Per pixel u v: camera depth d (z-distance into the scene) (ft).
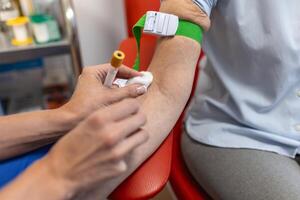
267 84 2.20
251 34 2.08
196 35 1.96
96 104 1.70
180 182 2.33
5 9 3.59
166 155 1.74
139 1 2.68
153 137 1.72
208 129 2.39
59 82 4.60
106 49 4.10
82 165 1.25
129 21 2.80
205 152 2.30
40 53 3.53
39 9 3.76
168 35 1.95
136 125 1.37
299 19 2.06
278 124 2.26
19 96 4.70
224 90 2.43
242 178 2.02
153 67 2.01
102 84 1.80
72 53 3.60
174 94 1.87
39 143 1.73
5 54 3.44
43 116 1.74
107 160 1.23
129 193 1.52
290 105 2.24
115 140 1.22
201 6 1.97
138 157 1.60
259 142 2.25
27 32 3.63
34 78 4.60
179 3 1.97
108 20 3.87
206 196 2.23
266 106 2.23
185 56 1.93
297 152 2.24
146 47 2.43
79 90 1.77
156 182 1.57
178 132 2.73
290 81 2.12
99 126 1.24
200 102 2.56
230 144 2.25
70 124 1.69
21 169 1.61
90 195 1.45
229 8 2.07
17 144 1.70
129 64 2.30
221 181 2.08
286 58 2.04
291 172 2.03
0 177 1.57
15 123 1.73
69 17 3.36
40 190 1.23
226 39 2.24
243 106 2.26
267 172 2.01
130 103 1.43
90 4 3.69
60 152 1.30
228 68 2.34
